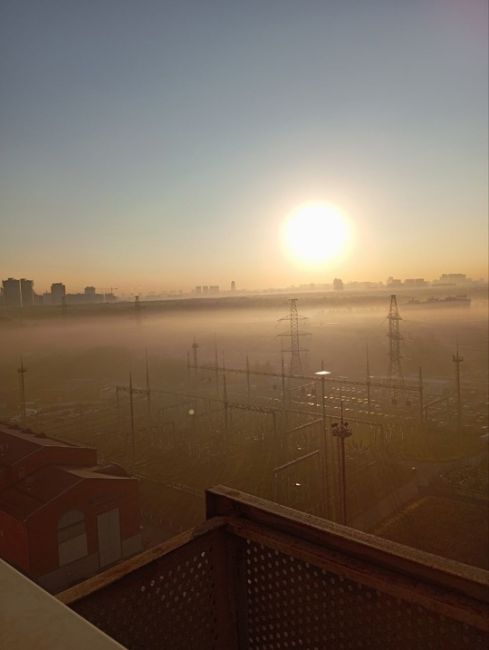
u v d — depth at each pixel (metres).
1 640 0.57
